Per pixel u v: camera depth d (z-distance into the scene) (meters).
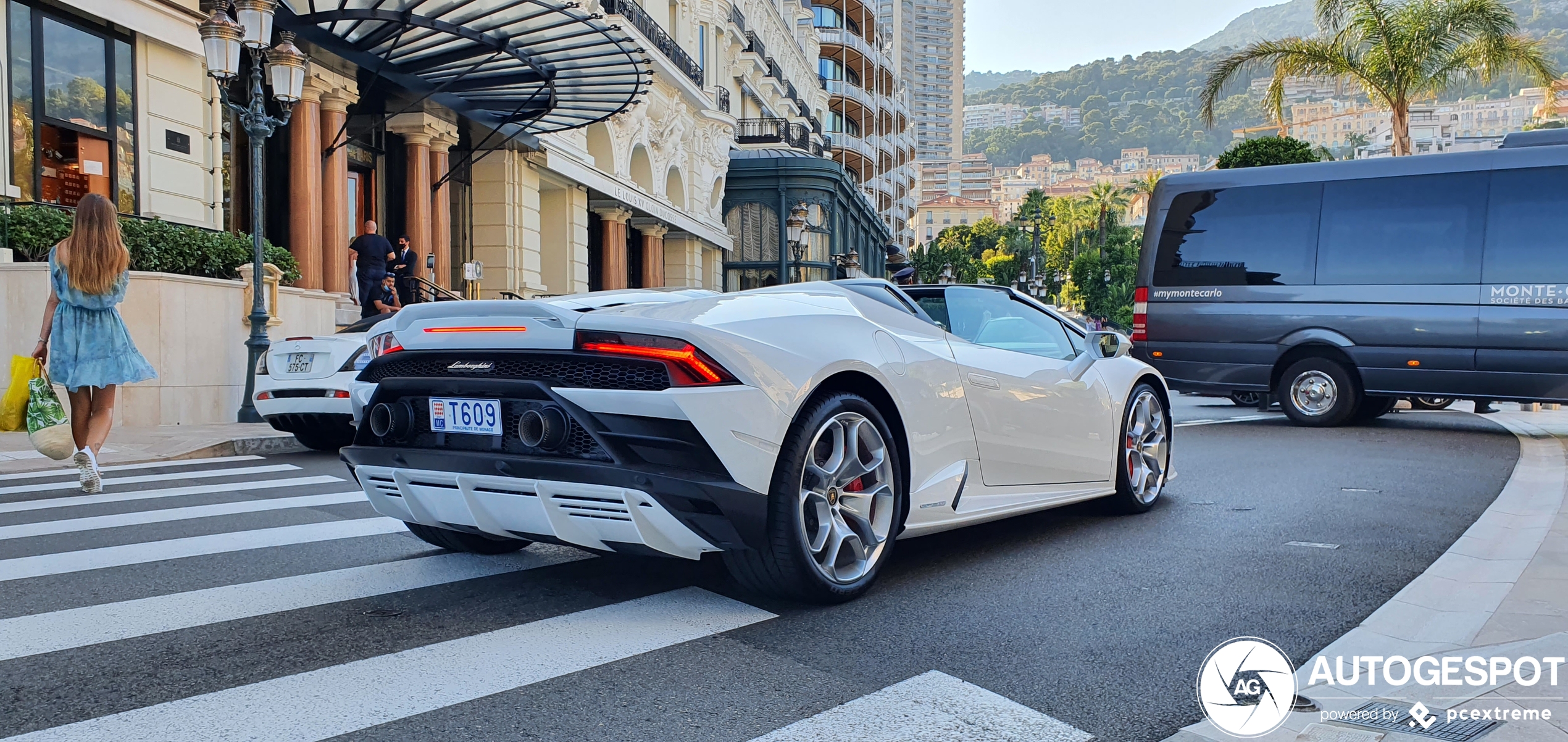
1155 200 12.06
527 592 3.65
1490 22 18.59
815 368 3.42
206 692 2.60
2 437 9.10
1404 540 4.84
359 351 8.00
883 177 79.31
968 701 2.63
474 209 21.05
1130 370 5.53
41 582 3.76
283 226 16.11
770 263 38.62
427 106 17.33
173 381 10.40
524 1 12.27
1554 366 9.88
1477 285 10.22
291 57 10.46
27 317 9.57
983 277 105.12
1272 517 5.46
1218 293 11.55
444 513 3.54
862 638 3.16
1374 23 19.12
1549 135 10.27
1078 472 4.97
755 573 3.41
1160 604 3.62
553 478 3.17
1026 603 3.62
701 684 2.71
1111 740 2.39
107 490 6.21
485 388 3.36
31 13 10.91
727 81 39.41
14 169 10.73
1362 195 10.88
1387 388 10.70
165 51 12.66
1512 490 6.42
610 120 24.91
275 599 3.52
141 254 10.27
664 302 3.65
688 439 3.12
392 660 2.87
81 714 2.43
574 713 2.49
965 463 4.12
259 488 6.34
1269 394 13.08
